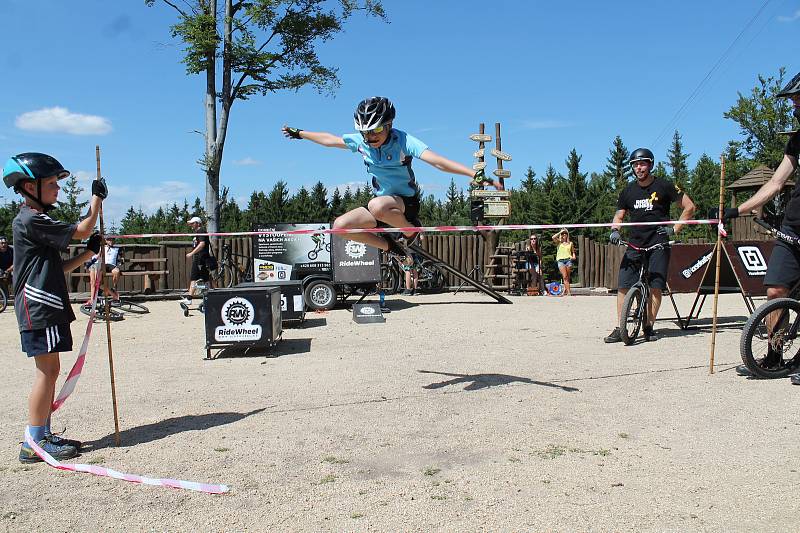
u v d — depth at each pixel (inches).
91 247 176.2
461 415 195.9
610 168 2982.3
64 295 167.8
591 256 754.8
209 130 739.4
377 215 203.6
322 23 738.2
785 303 234.1
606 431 178.1
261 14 719.7
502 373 255.6
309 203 2534.5
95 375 270.1
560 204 1822.1
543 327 401.1
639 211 325.7
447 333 381.4
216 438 178.4
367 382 245.8
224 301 312.3
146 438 179.8
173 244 687.1
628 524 122.3
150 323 461.4
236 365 291.3
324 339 365.7
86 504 136.4
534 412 197.2
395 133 197.8
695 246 373.1
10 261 583.5
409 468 153.0
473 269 707.4
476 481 144.1
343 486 142.8
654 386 227.6
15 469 158.4
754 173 734.5
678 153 2694.4
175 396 229.1
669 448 163.5
